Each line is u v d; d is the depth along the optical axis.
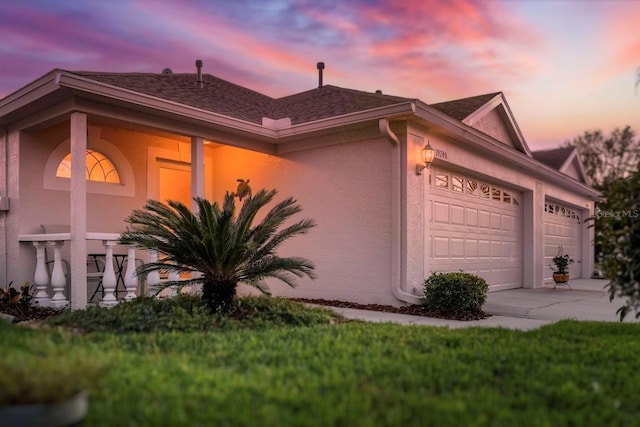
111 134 8.80
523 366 3.67
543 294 10.60
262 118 9.21
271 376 3.20
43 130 7.91
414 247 7.77
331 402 2.74
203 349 3.99
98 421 2.39
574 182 14.62
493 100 10.70
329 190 8.61
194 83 10.09
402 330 5.08
